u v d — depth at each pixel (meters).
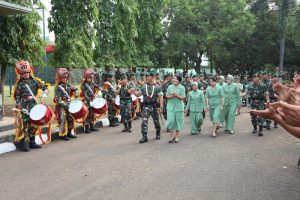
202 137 11.67
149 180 6.81
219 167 7.75
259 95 12.29
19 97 9.58
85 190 6.28
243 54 36.72
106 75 14.25
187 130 13.23
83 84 12.51
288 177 6.98
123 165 7.98
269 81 13.52
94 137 11.62
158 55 34.50
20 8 11.60
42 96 9.95
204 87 19.80
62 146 10.14
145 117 10.82
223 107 12.21
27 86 9.65
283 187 6.36
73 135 11.45
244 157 8.72
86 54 16.64
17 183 6.75
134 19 21.53
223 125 13.90
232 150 9.55
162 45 33.66
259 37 36.47
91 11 16.83
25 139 9.58
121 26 20.08
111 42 20.09
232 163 8.10
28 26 14.41
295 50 37.50
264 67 39.78
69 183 6.70
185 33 31.78
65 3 16.47
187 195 5.93
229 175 7.12
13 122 12.10
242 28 32.06
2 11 11.85
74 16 16.59
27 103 9.61
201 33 31.69
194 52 32.56
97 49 19.42
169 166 7.86
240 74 39.88
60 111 11.02
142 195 5.96
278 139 11.25
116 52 20.33
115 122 14.33
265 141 10.91
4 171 7.58
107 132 12.67
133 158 8.64
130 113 12.73
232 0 32.56
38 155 9.02
